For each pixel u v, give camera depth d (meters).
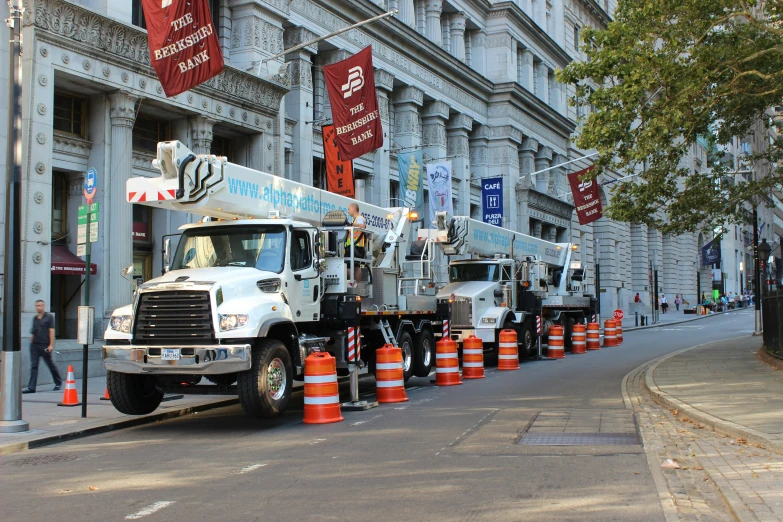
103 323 19.12
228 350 10.98
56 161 18.81
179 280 11.63
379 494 7.29
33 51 17.23
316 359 12.05
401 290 17.44
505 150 43.97
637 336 37.97
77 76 18.34
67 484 8.09
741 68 18.19
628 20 18.48
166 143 11.70
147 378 12.27
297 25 27.89
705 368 18.52
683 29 17.78
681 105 17.25
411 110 35.88
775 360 18.45
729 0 17.09
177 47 17.14
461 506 6.80
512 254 24.77
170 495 7.46
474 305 21.44
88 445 10.59
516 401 14.01
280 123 25.27
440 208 30.23
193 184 11.88
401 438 10.34
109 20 18.81
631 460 8.68
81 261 19.23
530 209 46.72
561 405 13.38
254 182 13.06
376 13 32.31
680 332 40.69
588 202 35.41
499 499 7.02
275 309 11.90
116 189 19.61
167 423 12.56
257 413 11.60
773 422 10.25
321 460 9.00
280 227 12.83
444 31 41.34
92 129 19.78
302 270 13.04
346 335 14.09
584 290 31.84
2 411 11.12
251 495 7.38
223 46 24.36
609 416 11.99
